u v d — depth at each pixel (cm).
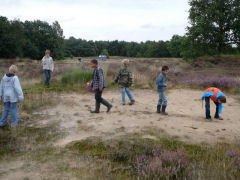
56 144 418
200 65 2083
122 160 359
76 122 534
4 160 358
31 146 411
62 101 726
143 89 988
